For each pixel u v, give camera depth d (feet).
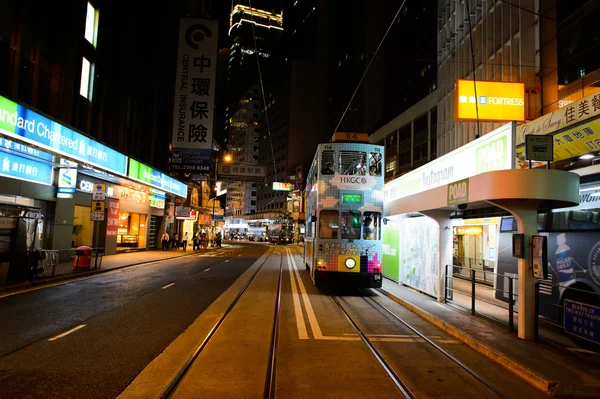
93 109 76.64
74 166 59.98
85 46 72.23
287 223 229.04
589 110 43.11
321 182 43.96
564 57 63.00
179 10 128.16
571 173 22.29
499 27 82.84
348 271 42.42
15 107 42.09
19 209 41.06
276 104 360.89
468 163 30.14
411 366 19.34
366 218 43.34
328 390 15.98
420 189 39.83
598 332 19.63
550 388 16.14
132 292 39.40
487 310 32.60
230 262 81.66
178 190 117.80
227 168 112.47
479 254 65.77
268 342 22.74
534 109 67.41
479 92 51.34
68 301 33.71
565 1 63.36
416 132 132.67
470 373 18.51
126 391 15.30
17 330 24.11
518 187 21.94
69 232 64.39
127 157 74.79
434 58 139.23
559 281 27.63
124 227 101.60
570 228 27.40
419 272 41.98
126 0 88.74
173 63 125.70
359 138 49.26
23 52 57.88
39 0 60.90
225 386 16.14
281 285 48.16
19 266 40.60
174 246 120.16
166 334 23.90
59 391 15.21
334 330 26.23
